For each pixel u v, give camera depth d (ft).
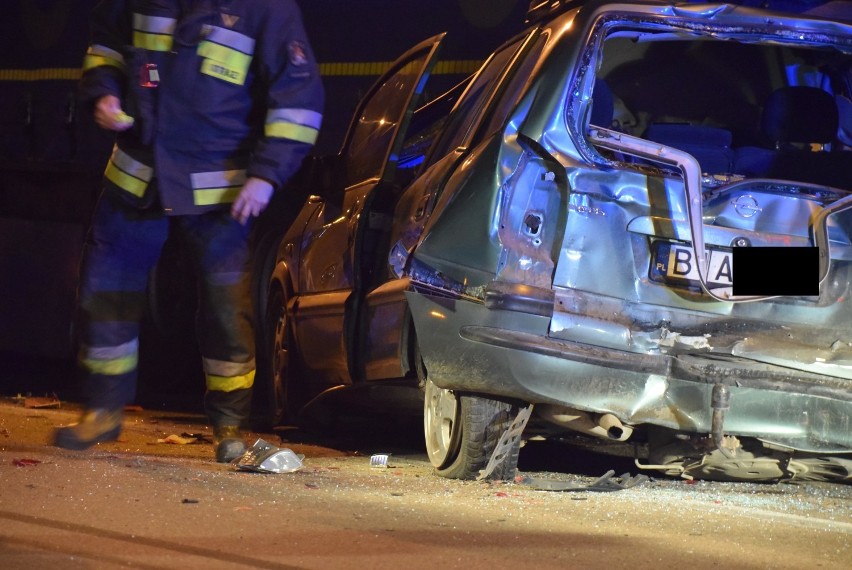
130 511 35.35
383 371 53.67
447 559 31.24
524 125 46.70
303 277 66.64
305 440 69.31
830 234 48.37
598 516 40.11
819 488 52.65
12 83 123.44
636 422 45.88
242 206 45.80
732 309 47.14
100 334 47.85
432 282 46.62
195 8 45.83
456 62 99.40
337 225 62.44
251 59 46.34
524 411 47.57
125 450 57.52
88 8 119.14
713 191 47.85
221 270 48.44
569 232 45.96
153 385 98.84
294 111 45.98
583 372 45.19
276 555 30.63
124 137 47.01
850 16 52.29
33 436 59.26
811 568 32.94
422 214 50.06
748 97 62.08
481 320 45.50
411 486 45.65
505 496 43.96
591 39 47.19
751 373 46.14
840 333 48.03
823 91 57.16
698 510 42.86
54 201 99.71
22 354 101.40
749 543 36.37
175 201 46.21
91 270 47.73
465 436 47.85
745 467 50.14
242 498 38.73
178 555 30.17
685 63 61.21
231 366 49.57
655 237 46.60
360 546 32.19
